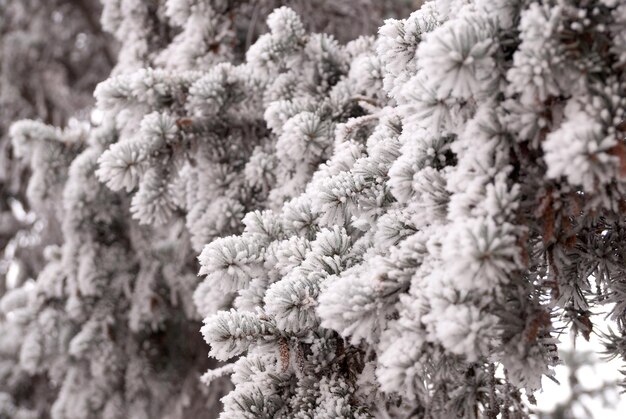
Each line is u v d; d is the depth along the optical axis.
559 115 0.90
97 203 1.79
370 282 0.93
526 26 0.88
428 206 0.94
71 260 1.87
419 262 0.94
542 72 0.88
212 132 1.31
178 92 1.22
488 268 0.88
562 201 0.93
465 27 0.89
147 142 1.17
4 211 3.09
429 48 0.88
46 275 1.96
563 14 0.89
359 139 1.16
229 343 0.98
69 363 2.07
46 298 2.01
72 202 1.68
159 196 1.19
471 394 1.00
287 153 1.16
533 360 0.92
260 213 1.10
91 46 3.28
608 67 0.89
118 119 1.23
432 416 1.00
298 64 1.23
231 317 0.99
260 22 1.66
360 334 0.93
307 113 1.12
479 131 0.91
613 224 1.02
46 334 2.03
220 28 1.41
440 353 0.92
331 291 0.94
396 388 0.91
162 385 2.12
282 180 1.22
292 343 1.01
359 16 1.81
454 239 0.88
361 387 1.03
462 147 0.93
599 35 0.89
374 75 1.14
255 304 1.04
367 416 1.02
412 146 0.97
